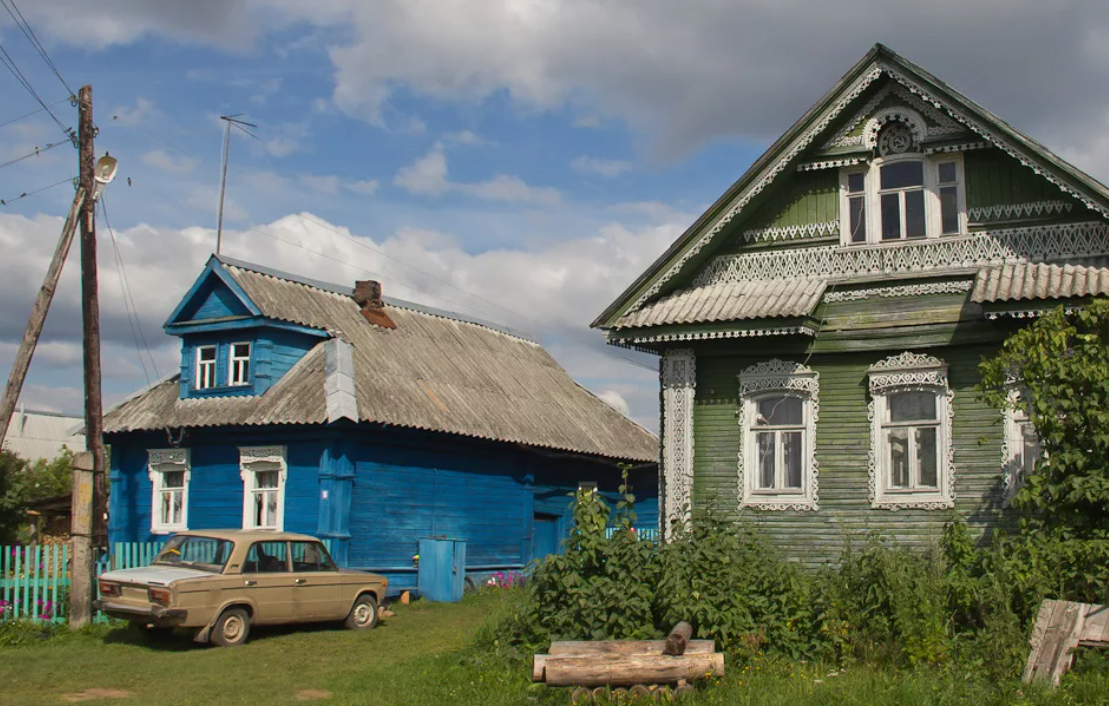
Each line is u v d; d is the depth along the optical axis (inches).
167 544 700.0
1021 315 600.7
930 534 647.8
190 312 1023.6
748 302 681.0
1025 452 632.4
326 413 891.4
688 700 441.1
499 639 560.1
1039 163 636.7
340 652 637.3
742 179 702.5
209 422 950.4
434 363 1128.8
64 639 676.1
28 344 732.0
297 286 1074.7
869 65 684.7
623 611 516.4
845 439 681.6
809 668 493.4
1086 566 507.2
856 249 694.5
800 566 602.2
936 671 470.3
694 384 721.0
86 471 732.0
